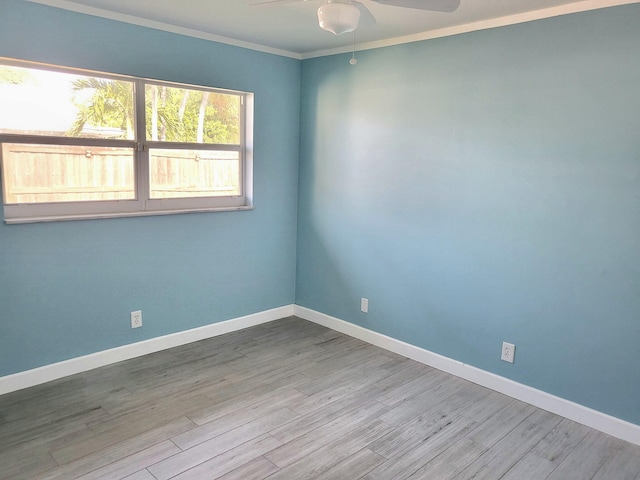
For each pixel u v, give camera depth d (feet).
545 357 9.30
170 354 11.44
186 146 11.62
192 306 12.10
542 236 9.11
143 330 11.25
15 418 8.48
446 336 10.88
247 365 10.98
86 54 9.48
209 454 7.61
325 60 12.67
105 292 10.49
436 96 10.44
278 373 10.61
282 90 13.06
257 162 12.85
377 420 8.77
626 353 8.29
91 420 8.49
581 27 8.27
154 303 11.35
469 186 10.09
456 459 7.68
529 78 8.98
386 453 7.78
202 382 10.07
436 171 10.62
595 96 8.23
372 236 12.16
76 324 10.14
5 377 9.31
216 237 12.30
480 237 10.03
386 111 11.44
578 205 8.60
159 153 11.17
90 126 9.99
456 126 10.16
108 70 9.82
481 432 8.48
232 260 12.76
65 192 9.84
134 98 10.54
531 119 9.04
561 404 9.11
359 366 11.10
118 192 10.59
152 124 10.94
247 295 13.29
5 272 9.09
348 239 12.76
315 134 13.24
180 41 10.77
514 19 9.04
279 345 12.24
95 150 10.13
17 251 9.18
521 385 9.67
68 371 10.12
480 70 9.65
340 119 12.51
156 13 9.64
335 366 11.07
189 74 11.05
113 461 7.36
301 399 9.46
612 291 8.35
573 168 8.60
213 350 11.76
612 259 8.30
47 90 9.33
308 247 13.93
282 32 10.86
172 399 9.31
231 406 9.12
